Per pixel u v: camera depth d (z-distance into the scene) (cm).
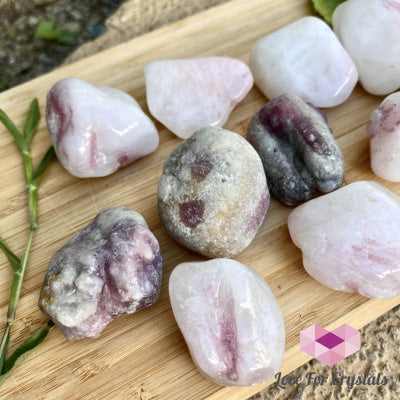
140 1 18
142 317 10
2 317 10
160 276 10
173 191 10
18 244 11
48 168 12
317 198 11
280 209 12
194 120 12
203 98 12
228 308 9
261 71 13
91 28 18
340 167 11
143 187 12
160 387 10
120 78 14
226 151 10
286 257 11
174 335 10
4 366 10
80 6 18
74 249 10
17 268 10
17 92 13
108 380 10
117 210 10
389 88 13
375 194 10
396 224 10
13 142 13
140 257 10
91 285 9
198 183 10
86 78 14
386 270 10
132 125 11
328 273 10
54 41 18
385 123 12
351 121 13
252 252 11
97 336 10
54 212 12
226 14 15
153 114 12
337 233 10
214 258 11
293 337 10
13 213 12
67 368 10
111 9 18
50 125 12
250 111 13
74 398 10
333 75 12
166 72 12
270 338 9
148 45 14
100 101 11
